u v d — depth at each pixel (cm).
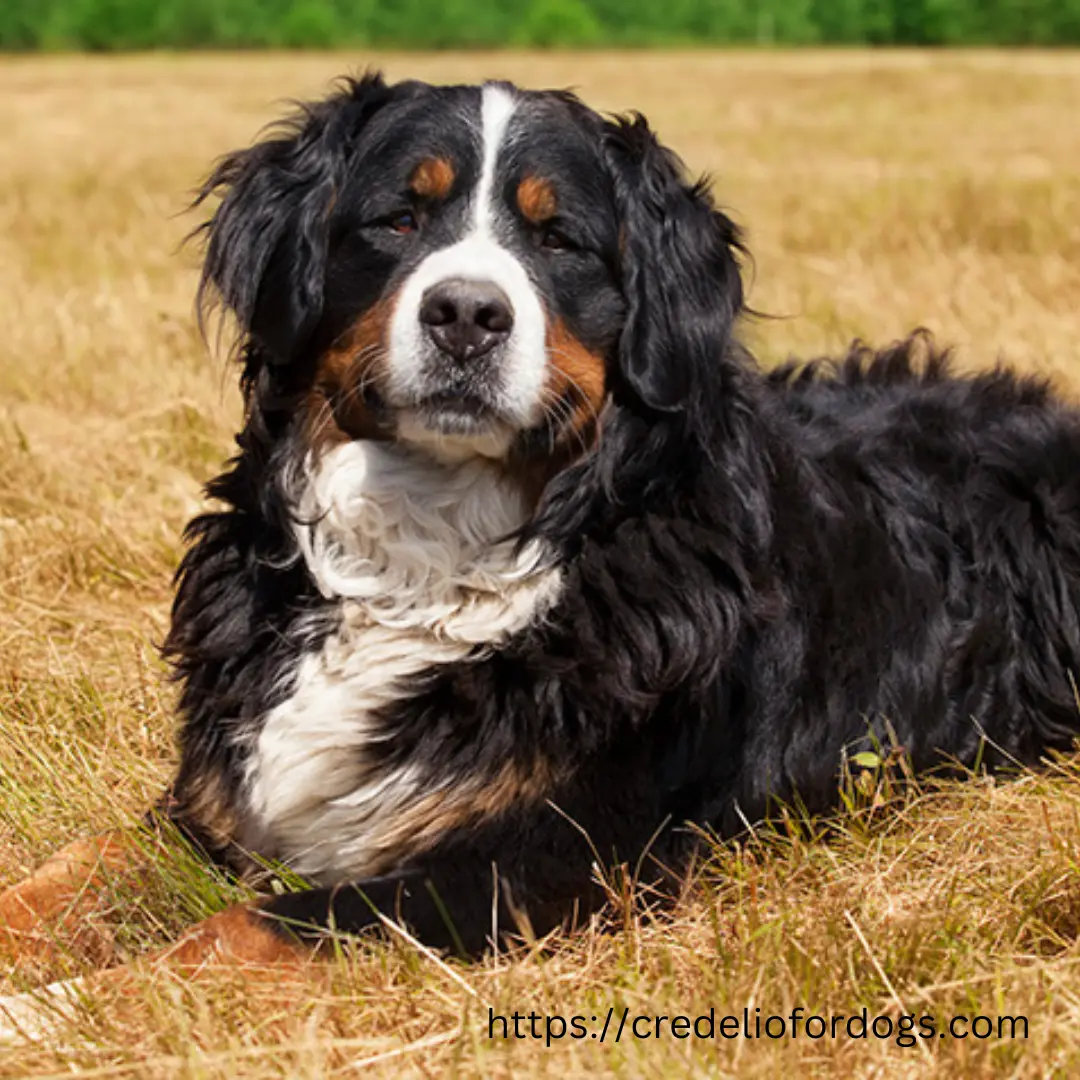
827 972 456
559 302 533
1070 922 493
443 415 520
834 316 1218
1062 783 588
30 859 563
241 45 6338
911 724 586
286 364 550
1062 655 624
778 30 6819
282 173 550
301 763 533
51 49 6103
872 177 2052
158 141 2564
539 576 536
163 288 1395
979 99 3375
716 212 568
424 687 525
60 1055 425
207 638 555
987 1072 412
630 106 3241
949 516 619
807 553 569
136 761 618
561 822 502
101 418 1023
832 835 561
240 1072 418
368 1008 445
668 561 530
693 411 545
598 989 459
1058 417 687
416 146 533
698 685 527
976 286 1303
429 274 513
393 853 516
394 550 541
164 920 514
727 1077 411
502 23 6538
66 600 784
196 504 858
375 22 6444
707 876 533
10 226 1698
